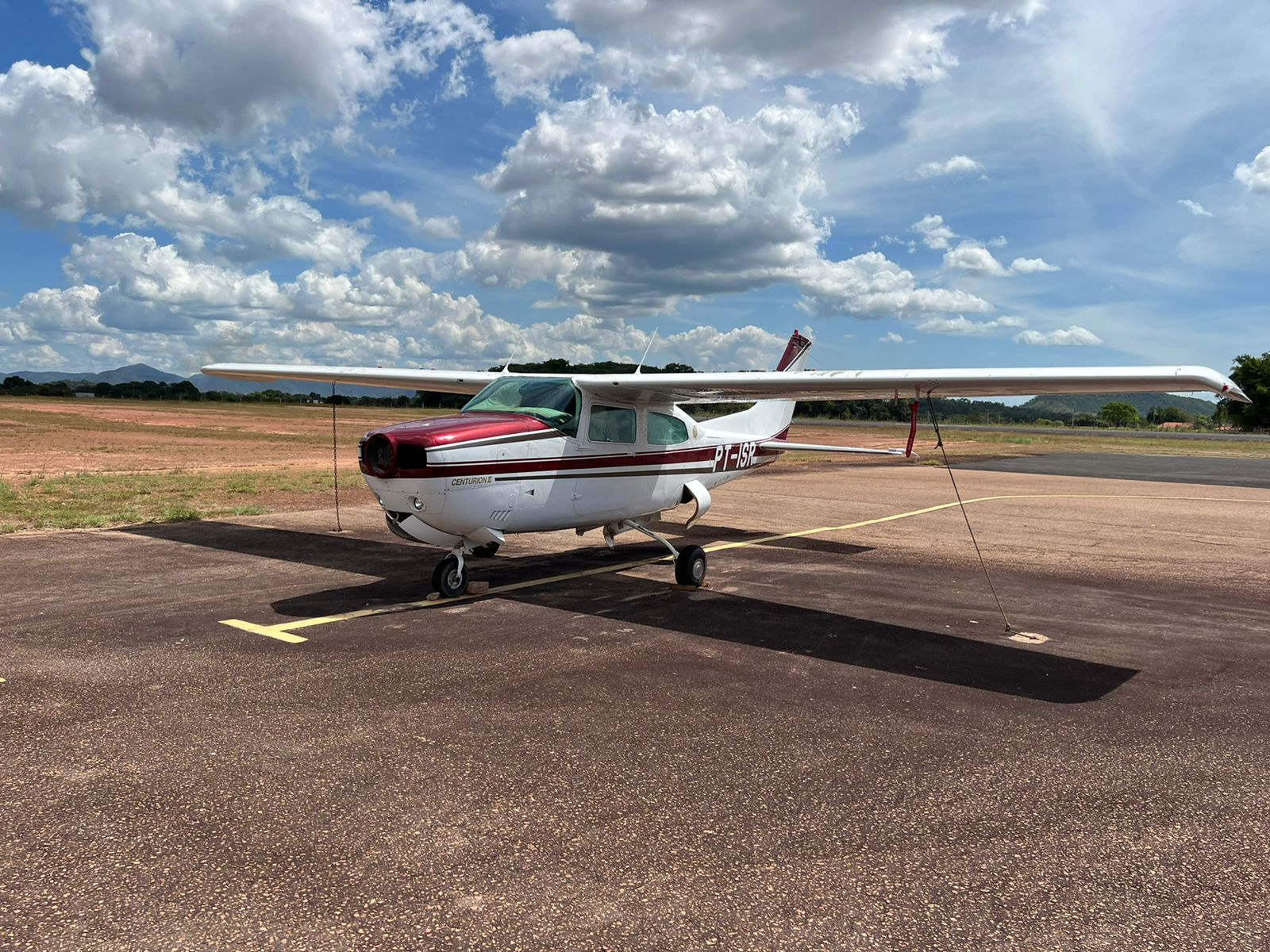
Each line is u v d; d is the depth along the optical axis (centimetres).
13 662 507
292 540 987
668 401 845
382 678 486
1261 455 3406
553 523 746
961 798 345
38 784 340
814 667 529
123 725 407
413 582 769
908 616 682
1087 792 354
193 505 1289
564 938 244
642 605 698
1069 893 275
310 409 8956
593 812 324
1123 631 648
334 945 239
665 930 249
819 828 316
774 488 1758
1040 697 482
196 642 558
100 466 2041
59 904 256
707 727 420
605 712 439
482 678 490
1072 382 576
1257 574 904
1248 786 364
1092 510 1459
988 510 1438
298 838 300
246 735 397
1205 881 285
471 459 658
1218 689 505
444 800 333
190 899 260
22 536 990
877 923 256
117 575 778
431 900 262
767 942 244
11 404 7356
